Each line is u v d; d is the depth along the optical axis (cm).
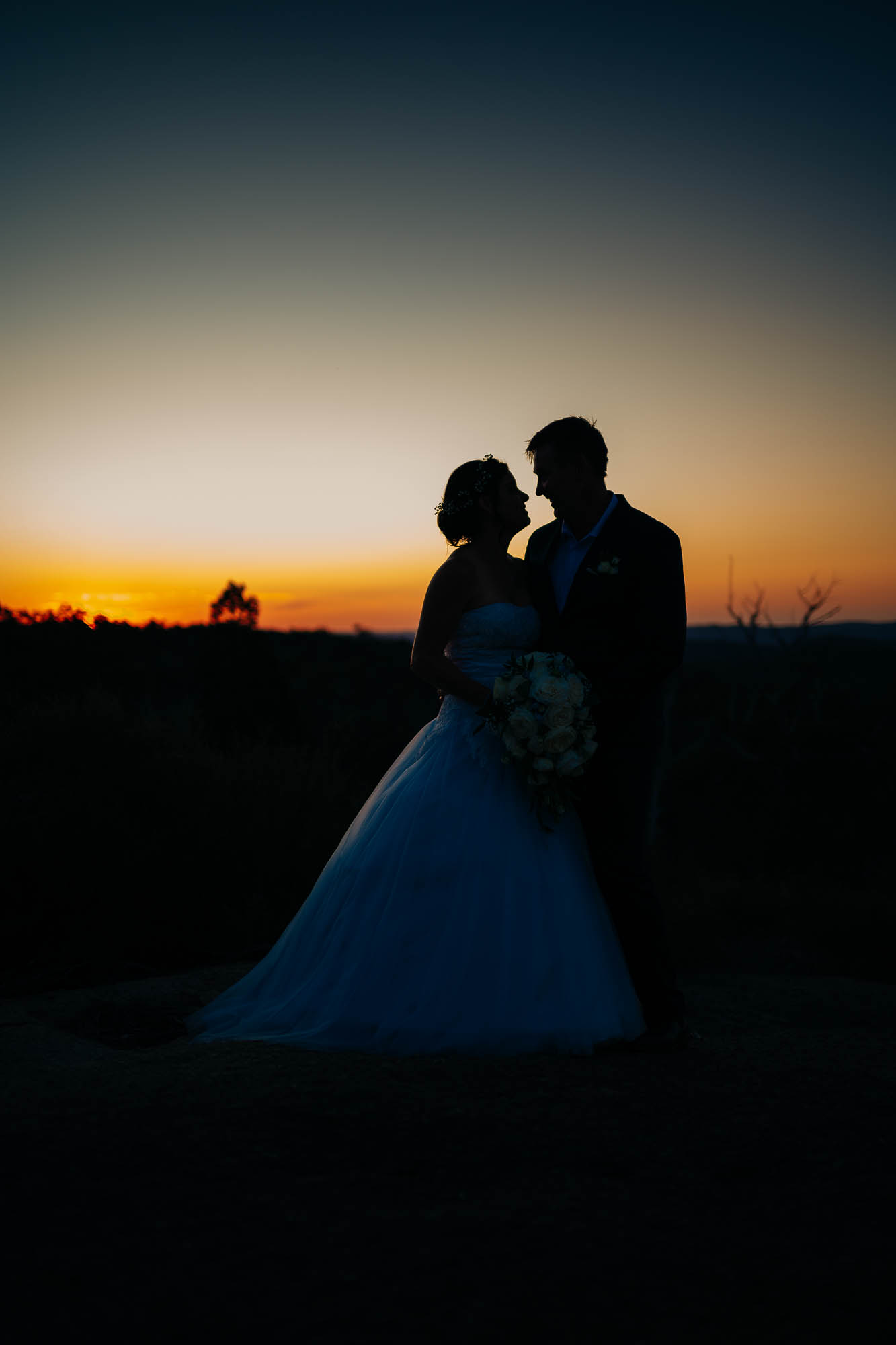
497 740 405
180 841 623
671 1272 208
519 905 374
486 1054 348
